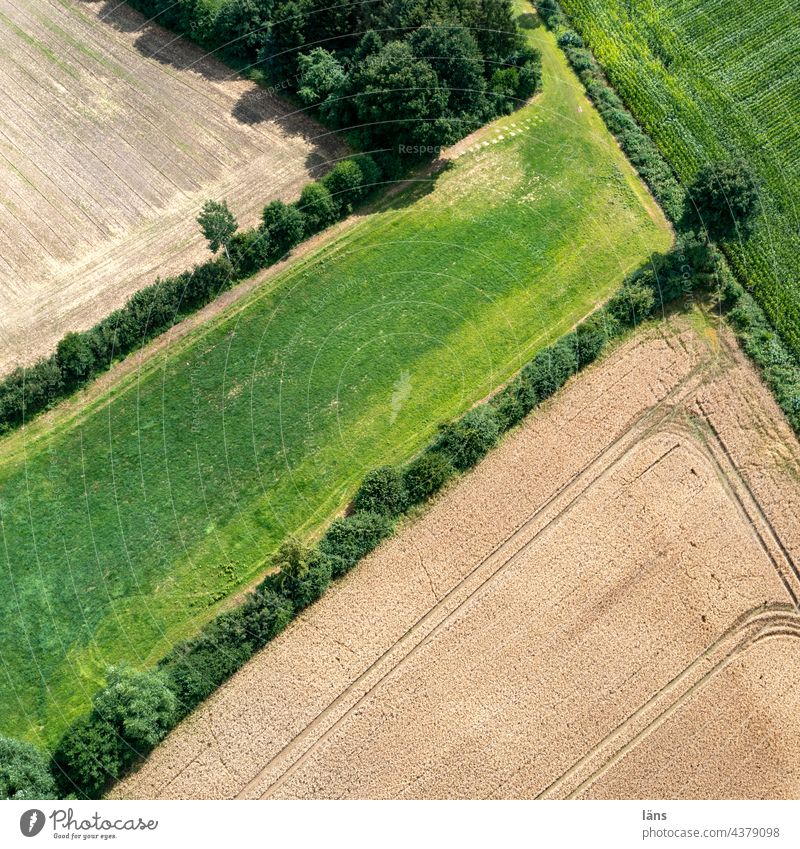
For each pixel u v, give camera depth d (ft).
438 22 239.30
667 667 184.14
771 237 234.99
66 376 208.33
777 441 209.15
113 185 247.70
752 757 175.32
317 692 180.24
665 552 195.62
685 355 219.82
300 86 256.73
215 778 171.94
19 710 176.45
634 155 250.16
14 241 237.66
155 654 182.70
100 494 198.49
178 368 213.05
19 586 188.14
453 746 176.24
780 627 188.75
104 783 169.37
